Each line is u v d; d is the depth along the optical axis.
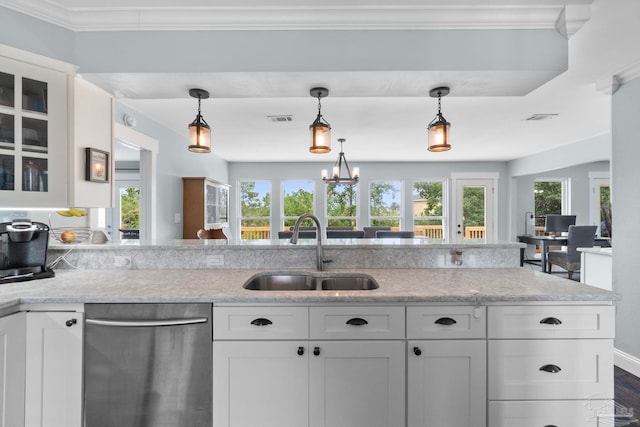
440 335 1.35
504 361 1.35
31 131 1.68
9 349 1.29
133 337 1.34
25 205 1.66
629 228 2.39
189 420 1.35
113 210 5.35
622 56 2.17
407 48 1.76
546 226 6.00
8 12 1.63
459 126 3.91
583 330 1.35
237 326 1.35
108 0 1.65
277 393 1.34
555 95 2.91
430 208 6.79
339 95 2.10
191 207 4.25
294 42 1.77
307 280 1.89
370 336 1.35
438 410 1.35
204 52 1.77
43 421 1.34
